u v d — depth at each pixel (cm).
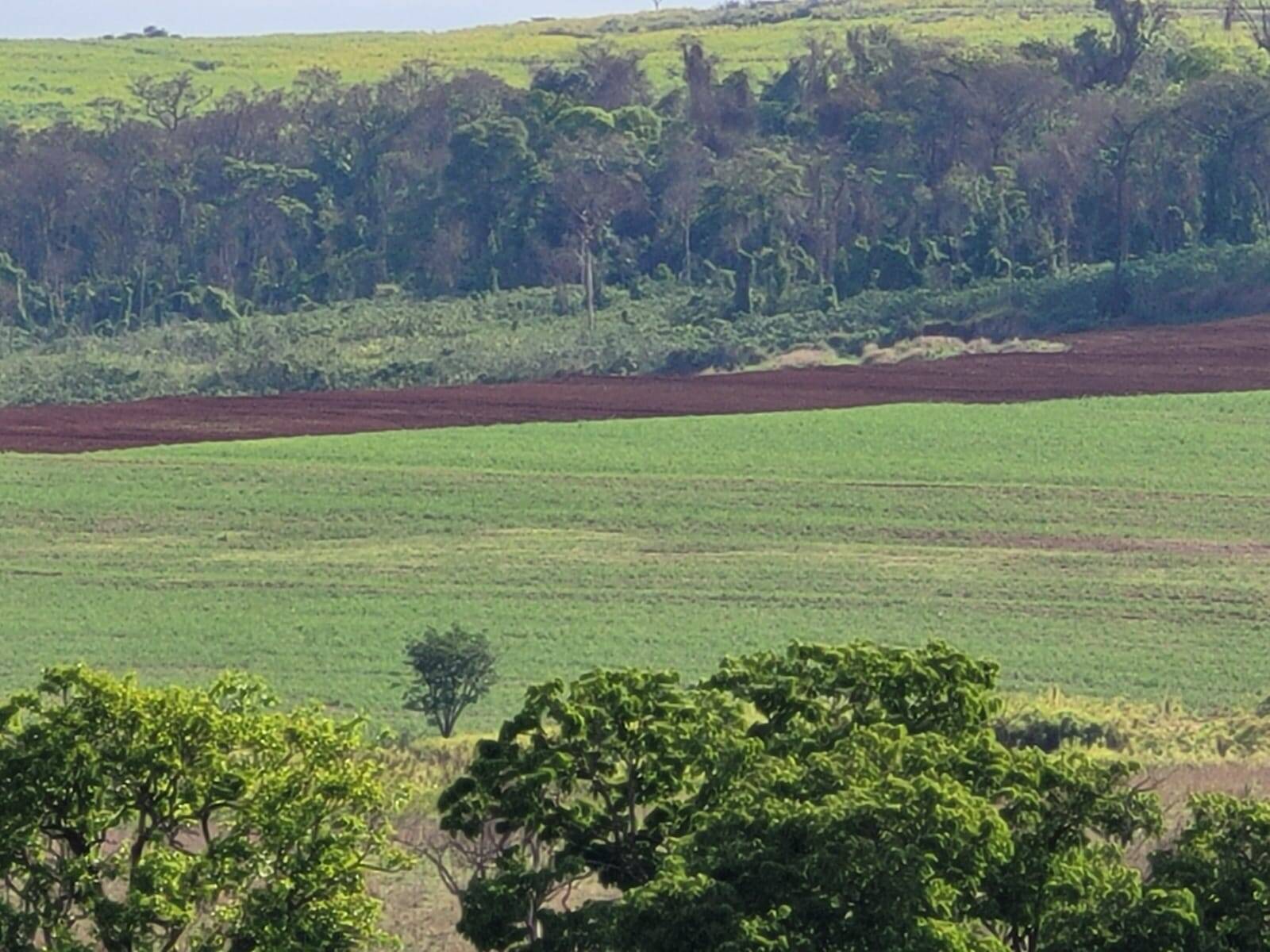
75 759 6894
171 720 6988
